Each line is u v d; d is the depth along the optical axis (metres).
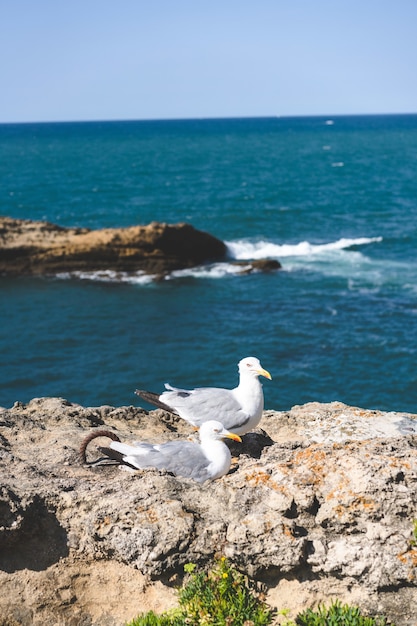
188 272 43.94
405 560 6.61
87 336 33.28
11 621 7.07
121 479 7.59
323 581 6.78
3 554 7.20
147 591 7.06
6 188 92.12
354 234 58.75
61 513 7.30
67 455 8.43
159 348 31.67
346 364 29.53
